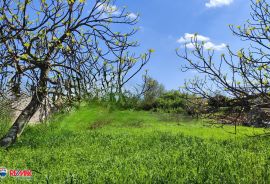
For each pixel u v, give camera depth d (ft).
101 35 32.78
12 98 38.78
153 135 51.55
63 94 35.73
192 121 70.85
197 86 33.71
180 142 44.78
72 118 57.88
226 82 31.45
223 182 21.79
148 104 95.09
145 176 22.43
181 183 21.40
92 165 28.25
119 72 31.40
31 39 32.65
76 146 41.93
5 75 33.12
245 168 25.27
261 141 44.01
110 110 62.75
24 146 41.68
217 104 33.88
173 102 100.42
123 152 37.04
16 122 41.09
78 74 33.78
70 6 33.09
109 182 21.59
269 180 22.44
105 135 51.78
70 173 22.99
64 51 33.60
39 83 35.01
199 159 28.91
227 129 61.41
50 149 39.91
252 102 32.50
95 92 34.78
